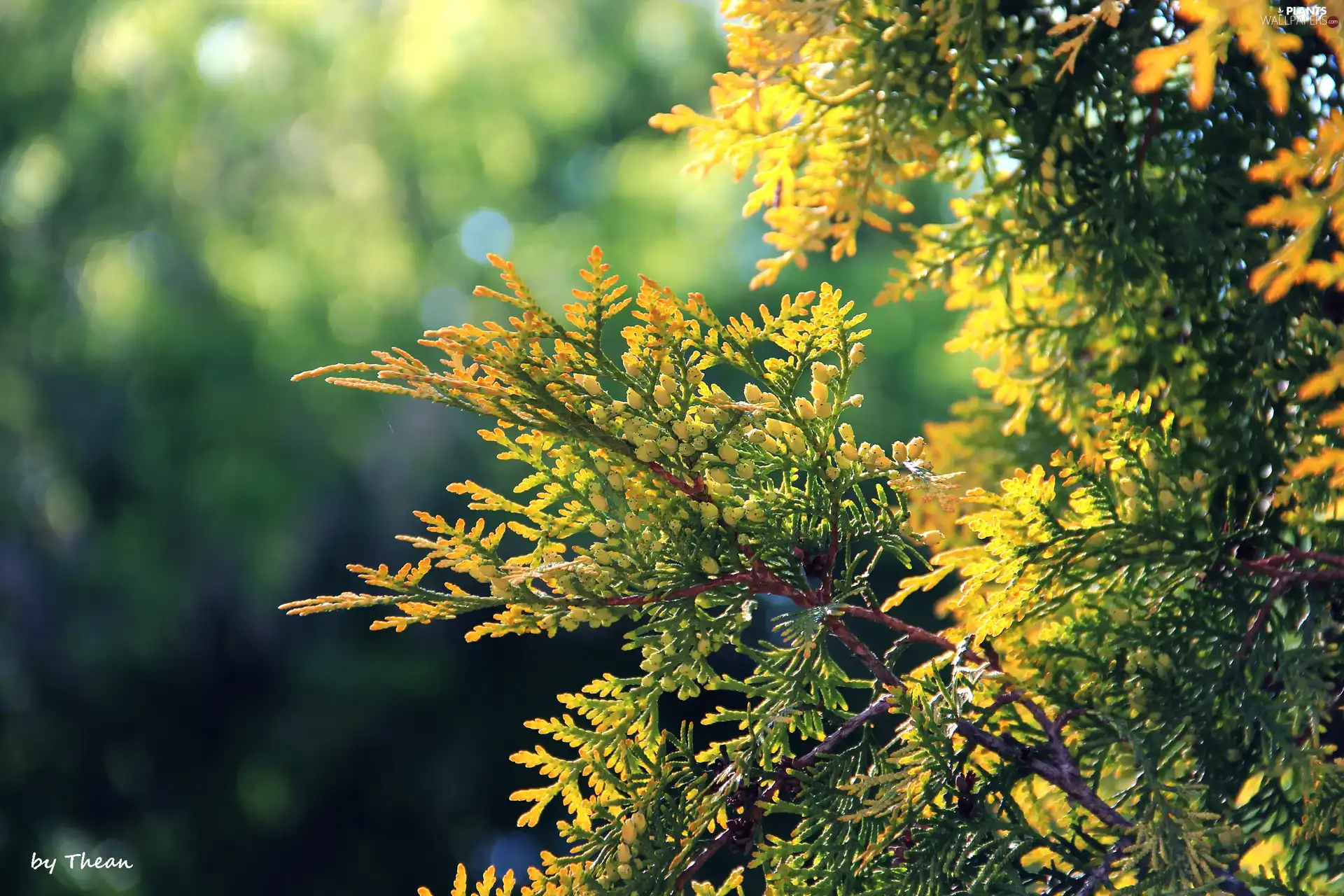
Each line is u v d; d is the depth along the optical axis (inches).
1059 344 94.3
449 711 410.0
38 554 405.7
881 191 89.9
